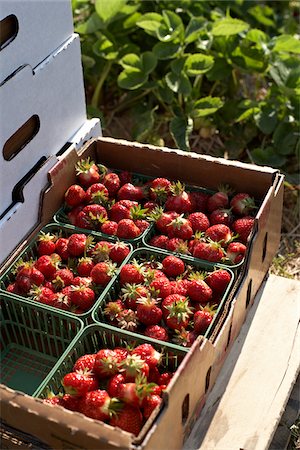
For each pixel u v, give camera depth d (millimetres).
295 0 1843
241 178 1051
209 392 911
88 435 720
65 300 920
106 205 1050
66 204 1063
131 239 997
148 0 1545
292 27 1746
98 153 1130
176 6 1513
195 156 1065
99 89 1520
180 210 1032
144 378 785
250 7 1623
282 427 998
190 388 802
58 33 1018
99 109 1590
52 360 974
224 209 1041
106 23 1407
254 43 1481
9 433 795
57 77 1029
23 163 988
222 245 984
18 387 939
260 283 1034
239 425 881
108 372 818
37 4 945
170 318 877
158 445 754
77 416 720
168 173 1104
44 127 1024
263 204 943
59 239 1003
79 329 894
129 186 1063
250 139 1470
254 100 1537
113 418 779
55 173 1033
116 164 1133
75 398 814
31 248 1005
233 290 906
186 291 917
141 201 1082
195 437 870
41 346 984
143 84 1442
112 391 796
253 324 998
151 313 881
